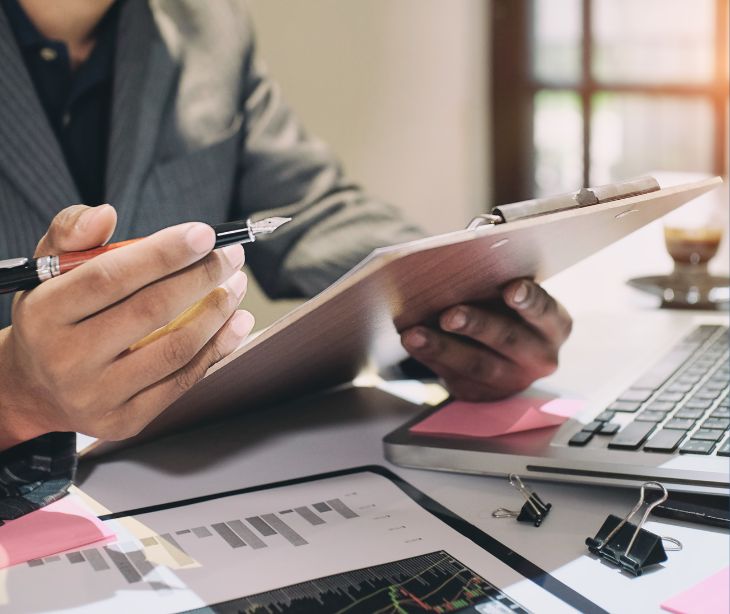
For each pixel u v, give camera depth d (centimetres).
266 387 67
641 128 239
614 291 117
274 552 49
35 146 94
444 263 48
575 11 242
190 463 64
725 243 140
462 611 43
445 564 47
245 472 62
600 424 63
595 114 244
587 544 49
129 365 50
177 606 44
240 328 56
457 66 253
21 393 54
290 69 236
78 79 106
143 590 45
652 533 48
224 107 116
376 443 68
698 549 49
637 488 56
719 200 136
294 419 74
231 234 49
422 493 58
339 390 83
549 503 55
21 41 102
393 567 47
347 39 241
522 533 52
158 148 109
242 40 125
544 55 248
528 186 256
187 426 70
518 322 68
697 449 57
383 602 43
